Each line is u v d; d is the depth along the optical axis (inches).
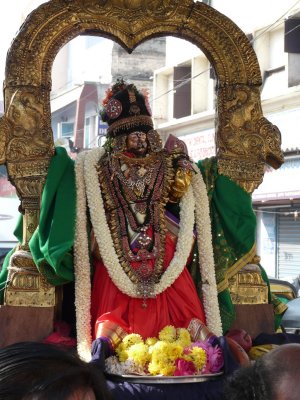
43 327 158.7
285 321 295.1
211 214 170.2
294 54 633.6
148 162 163.9
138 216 160.4
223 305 165.3
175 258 158.1
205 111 738.2
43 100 165.3
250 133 173.5
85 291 155.7
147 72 903.1
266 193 674.2
